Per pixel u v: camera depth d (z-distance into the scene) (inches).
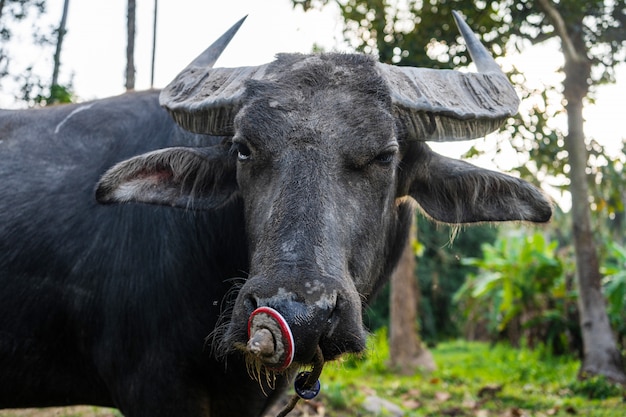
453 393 334.6
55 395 137.7
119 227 127.9
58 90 272.5
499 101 124.9
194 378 122.9
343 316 94.5
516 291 547.5
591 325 364.2
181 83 126.7
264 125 105.4
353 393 285.0
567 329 516.4
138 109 142.6
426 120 118.0
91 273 127.6
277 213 99.0
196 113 119.3
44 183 134.6
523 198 125.0
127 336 124.3
